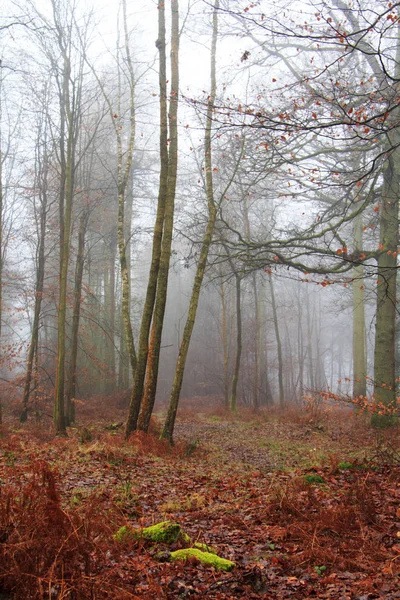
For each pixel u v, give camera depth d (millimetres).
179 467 11273
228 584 4617
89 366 31141
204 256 16016
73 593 3730
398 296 25562
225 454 14023
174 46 15781
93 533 4773
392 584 4566
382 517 6516
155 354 15328
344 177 14219
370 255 17344
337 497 7594
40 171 22391
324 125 6609
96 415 24844
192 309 15617
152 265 15633
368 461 10477
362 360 26625
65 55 17672
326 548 5484
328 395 13570
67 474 8984
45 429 18297
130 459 11430
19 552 3898
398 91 8812
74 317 21891
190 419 26156
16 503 4484
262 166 13805
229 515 7047
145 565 4832
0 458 10203
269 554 5562
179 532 5738
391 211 17328
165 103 15578
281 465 11867
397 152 16172
